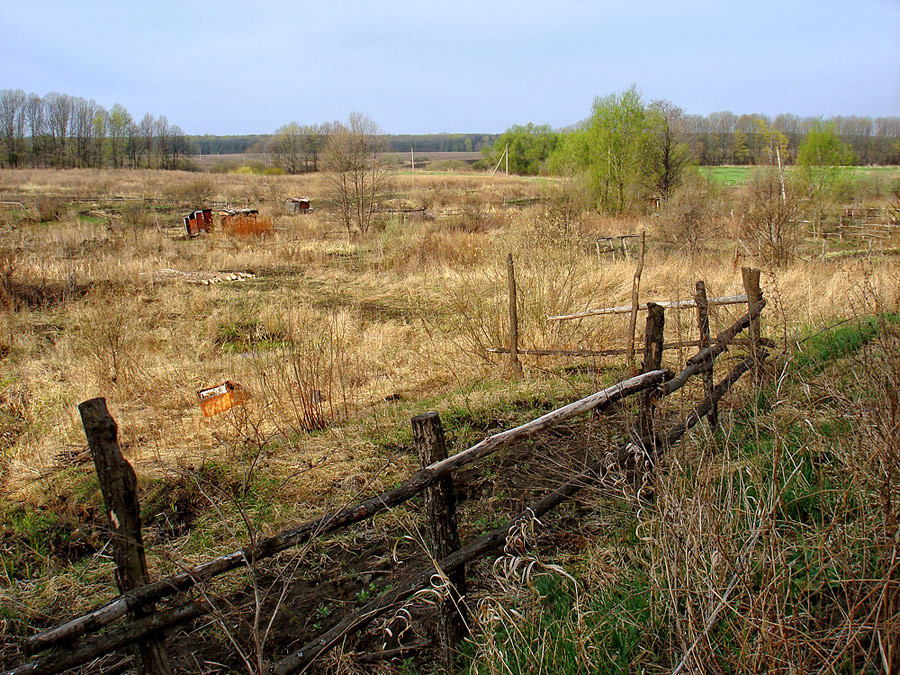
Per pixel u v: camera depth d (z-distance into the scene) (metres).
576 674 2.84
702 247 19.88
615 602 3.22
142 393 7.90
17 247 16.25
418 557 4.23
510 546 3.43
